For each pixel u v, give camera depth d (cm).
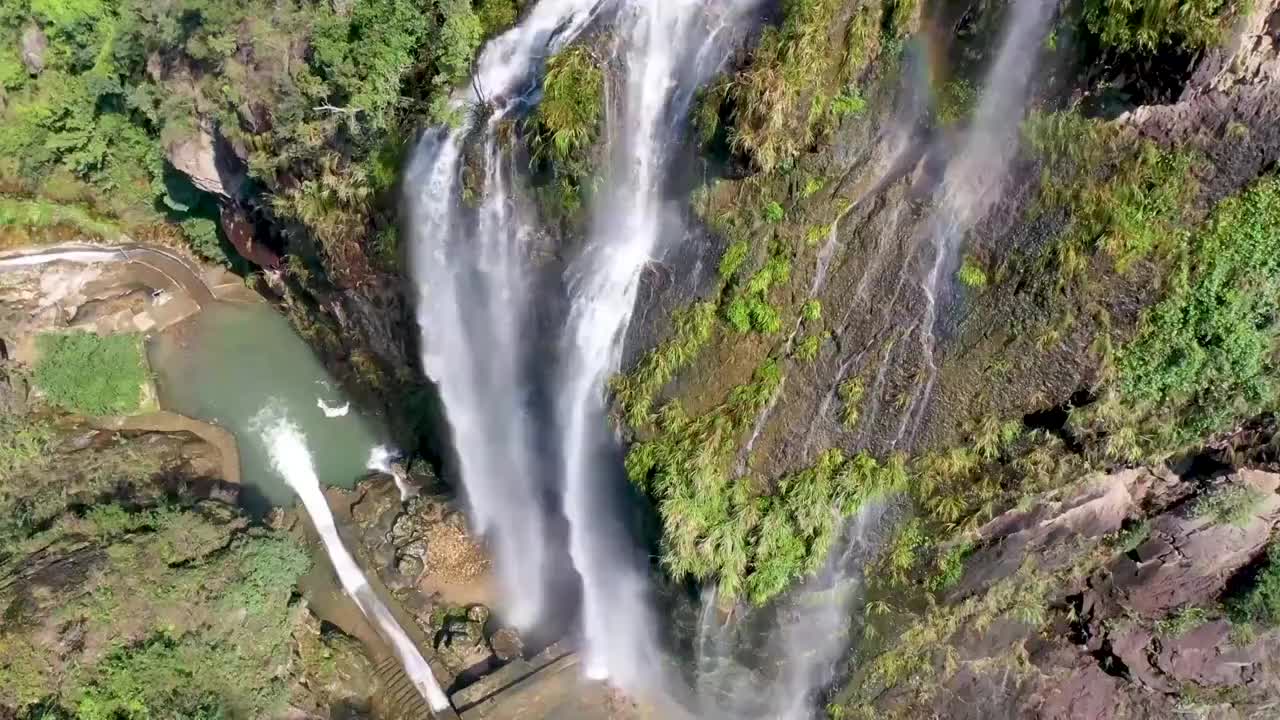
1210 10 1562
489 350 2786
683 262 2367
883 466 2120
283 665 2602
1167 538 2025
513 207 2520
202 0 2741
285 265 3344
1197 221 1797
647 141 2392
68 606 2297
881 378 2125
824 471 2159
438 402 3041
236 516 2781
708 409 2303
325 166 2792
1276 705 2070
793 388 2225
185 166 3353
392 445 3372
